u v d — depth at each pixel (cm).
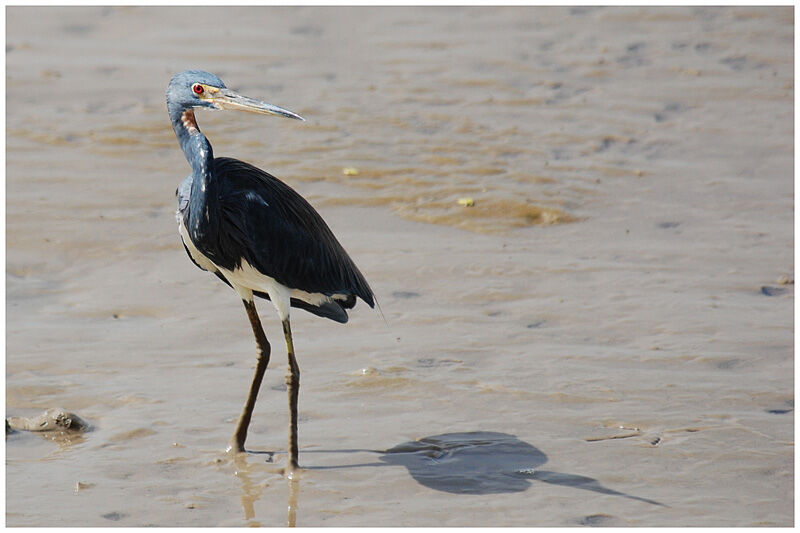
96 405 1038
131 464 933
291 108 2009
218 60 2278
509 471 920
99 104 2006
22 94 2038
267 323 1239
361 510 859
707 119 2020
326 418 1020
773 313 1257
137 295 1301
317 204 1602
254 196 902
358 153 1795
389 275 1364
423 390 1070
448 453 953
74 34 2420
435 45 2403
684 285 1343
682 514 848
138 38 2411
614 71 2258
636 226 1549
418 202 1614
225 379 1100
